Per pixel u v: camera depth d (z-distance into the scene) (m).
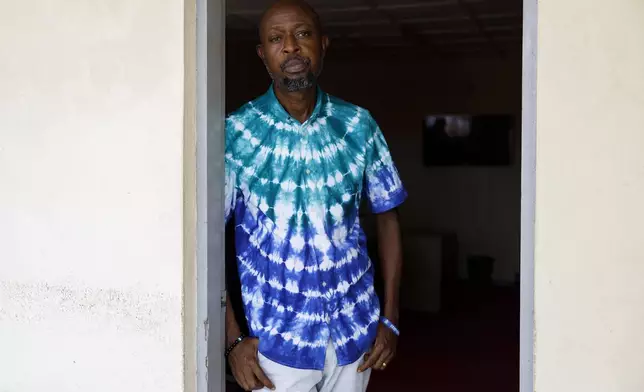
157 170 1.69
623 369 1.35
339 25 4.73
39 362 1.88
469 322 4.94
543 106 1.36
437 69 6.38
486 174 6.36
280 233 1.72
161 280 1.71
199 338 1.74
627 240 1.33
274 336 1.71
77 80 1.75
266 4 3.98
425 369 3.82
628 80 1.30
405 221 6.60
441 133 6.43
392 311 1.89
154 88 1.67
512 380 3.61
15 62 1.81
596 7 1.31
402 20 4.57
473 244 6.45
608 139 1.32
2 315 1.90
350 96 6.64
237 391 2.57
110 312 1.78
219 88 1.74
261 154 1.75
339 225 1.76
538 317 1.40
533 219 1.41
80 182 1.78
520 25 4.75
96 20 1.71
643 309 1.32
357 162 1.79
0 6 1.81
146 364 1.75
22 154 1.83
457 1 3.95
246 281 1.76
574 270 1.37
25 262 1.86
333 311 1.73
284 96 1.73
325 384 1.79
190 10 1.65
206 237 1.71
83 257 1.79
